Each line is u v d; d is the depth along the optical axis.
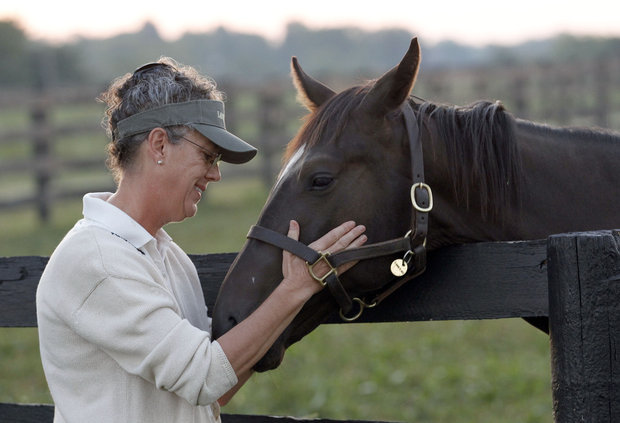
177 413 2.61
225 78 22.25
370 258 2.81
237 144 2.65
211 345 2.54
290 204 2.81
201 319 2.91
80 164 17.06
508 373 7.32
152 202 2.67
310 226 2.79
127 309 2.47
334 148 2.83
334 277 2.74
